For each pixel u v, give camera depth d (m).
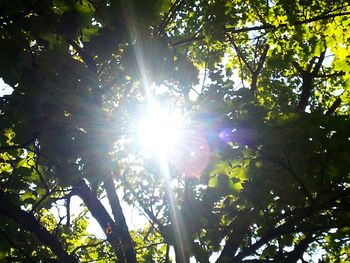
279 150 5.71
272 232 6.02
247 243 8.27
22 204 6.68
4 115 4.49
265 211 6.30
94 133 4.94
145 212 8.52
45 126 4.43
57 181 5.80
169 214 8.33
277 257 6.34
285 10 9.59
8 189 6.64
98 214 7.77
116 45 4.25
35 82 4.07
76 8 3.75
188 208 6.76
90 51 4.38
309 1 9.66
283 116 6.21
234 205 6.51
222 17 8.47
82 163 5.18
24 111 4.17
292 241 6.78
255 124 5.90
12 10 3.77
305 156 5.68
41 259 6.61
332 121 5.70
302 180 5.81
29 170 6.20
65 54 4.27
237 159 6.06
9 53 3.99
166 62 5.25
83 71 4.38
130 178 8.41
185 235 6.73
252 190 6.00
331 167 5.59
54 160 5.18
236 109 6.22
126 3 3.81
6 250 6.49
